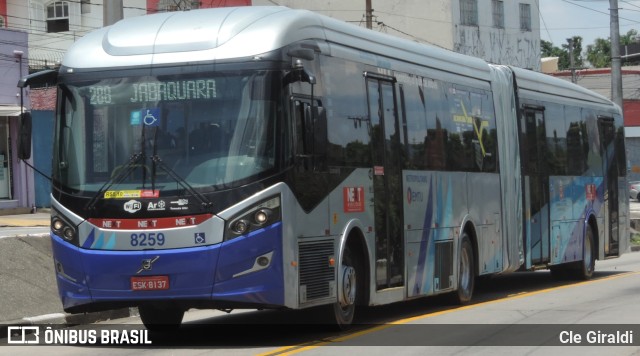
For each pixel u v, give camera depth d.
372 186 12.24
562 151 19.78
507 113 17.52
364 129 12.16
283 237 10.07
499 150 17.02
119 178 10.26
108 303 10.23
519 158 17.73
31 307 14.16
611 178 22.67
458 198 15.08
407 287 13.10
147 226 10.06
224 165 10.03
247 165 10.02
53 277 15.80
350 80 11.93
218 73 10.25
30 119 10.93
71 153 10.57
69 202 10.43
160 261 9.99
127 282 10.11
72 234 10.38
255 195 9.95
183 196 10.01
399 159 13.12
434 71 14.67
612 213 22.56
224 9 11.05
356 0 55.19
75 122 10.60
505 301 15.76
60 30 50.41
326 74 11.30
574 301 15.45
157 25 10.78
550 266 18.98
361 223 11.84
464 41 53.28
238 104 10.16
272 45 10.29
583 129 21.11
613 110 23.38
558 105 19.83
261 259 9.93
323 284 10.88
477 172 15.95
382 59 12.95
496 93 17.11
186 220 9.96
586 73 70.06
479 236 15.84
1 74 32.81
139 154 10.23
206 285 9.91
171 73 10.34
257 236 9.91
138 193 10.13
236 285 9.89
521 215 17.67
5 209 33.41
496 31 55.59
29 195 34.56
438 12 52.75
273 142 10.10
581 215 20.55
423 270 13.66
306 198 10.52
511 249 17.22
